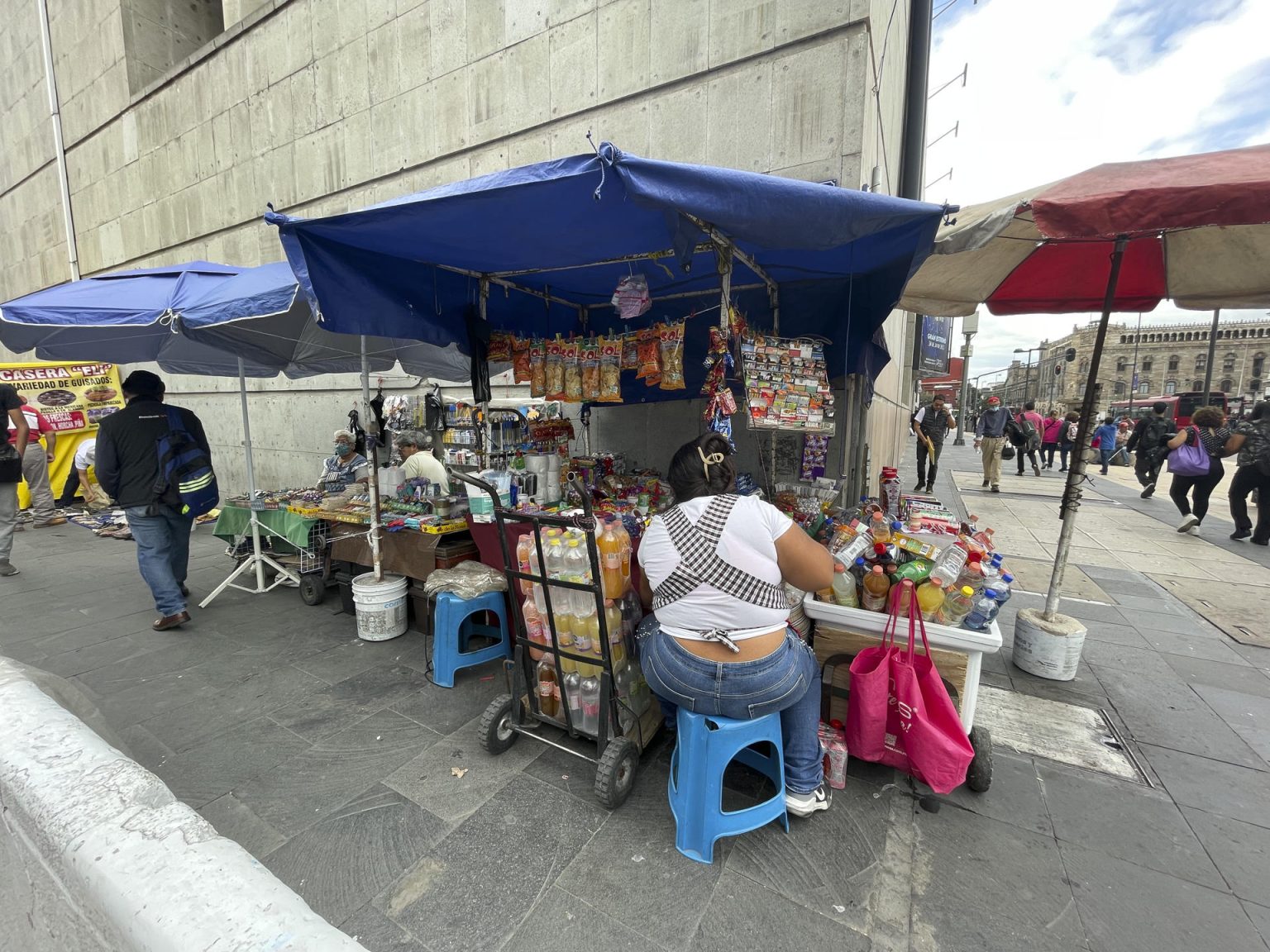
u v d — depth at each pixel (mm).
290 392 7332
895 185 6766
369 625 3572
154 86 8000
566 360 3326
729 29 3867
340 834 1975
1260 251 3021
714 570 1747
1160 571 5055
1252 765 2354
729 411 2453
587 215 2213
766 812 1891
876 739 2123
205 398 8508
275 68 6711
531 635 2422
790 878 1789
